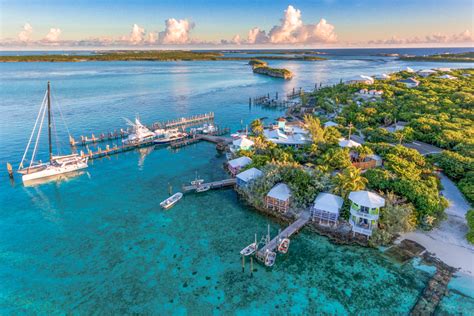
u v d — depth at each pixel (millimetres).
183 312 27922
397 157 51000
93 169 61781
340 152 52938
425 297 28797
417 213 38312
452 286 29969
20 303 28828
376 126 79938
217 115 108625
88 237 38969
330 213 39219
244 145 64250
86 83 179875
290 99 133375
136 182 55406
